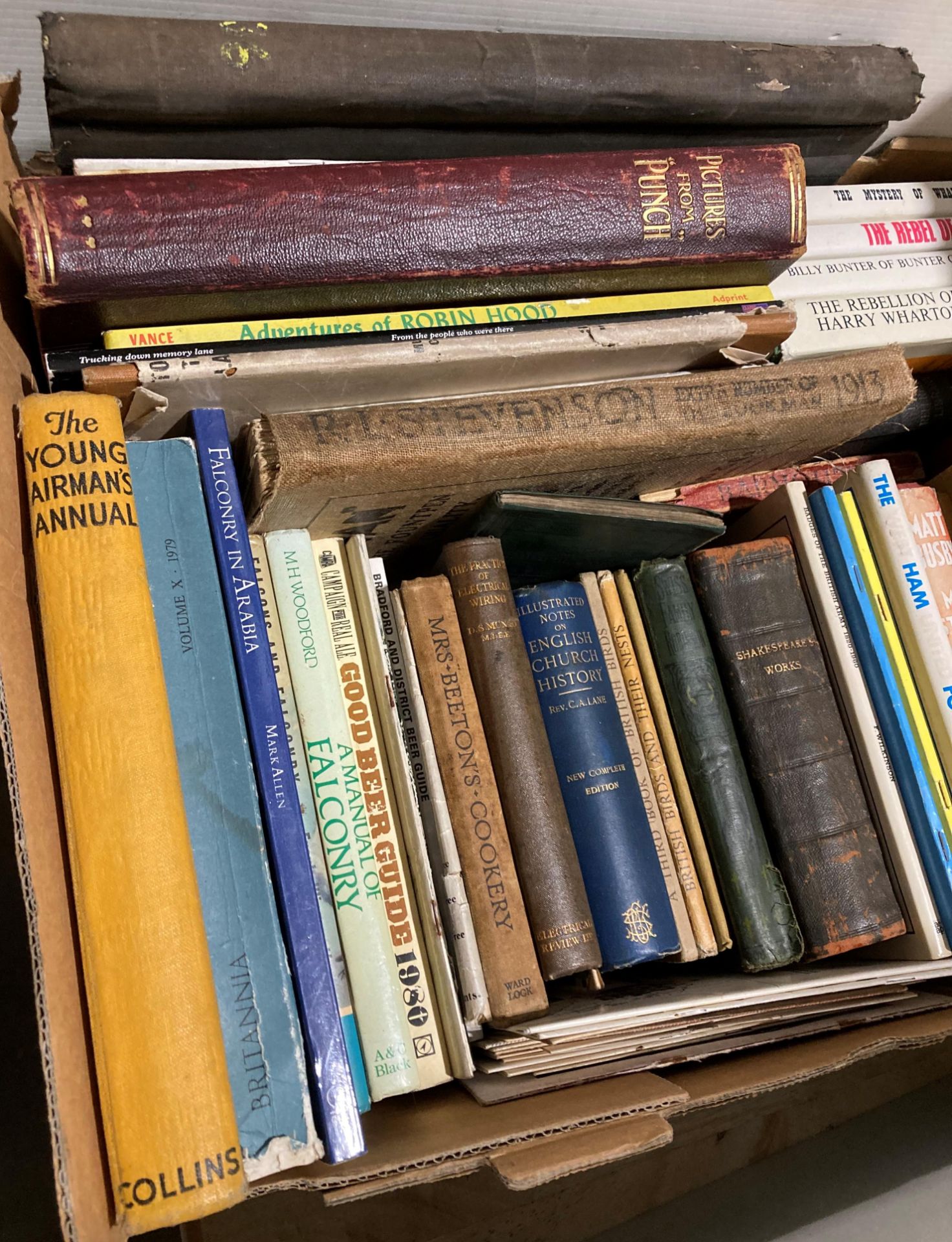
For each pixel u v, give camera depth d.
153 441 0.56
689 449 0.66
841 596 0.73
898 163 0.87
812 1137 0.97
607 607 0.72
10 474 0.49
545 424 0.61
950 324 0.82
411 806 0.58
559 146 0.71
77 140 0.60
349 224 0.58
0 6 0.60
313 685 0.60
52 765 0.48
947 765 0.70
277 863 0.52
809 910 0.68
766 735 0.70
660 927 0.65
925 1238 0.66
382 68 0.62
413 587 0.64
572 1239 0.91
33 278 0.53
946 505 0.87
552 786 0.63
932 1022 0.63
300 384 0.59
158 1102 0.43
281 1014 0.50
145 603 0.49
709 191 0.65
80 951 0.46
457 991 0.59
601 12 0.72
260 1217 0.85
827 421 0.68
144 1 0.62
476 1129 0.51
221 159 0.63
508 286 0.64
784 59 0.72
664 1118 0.50
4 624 0.44
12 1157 0.68
